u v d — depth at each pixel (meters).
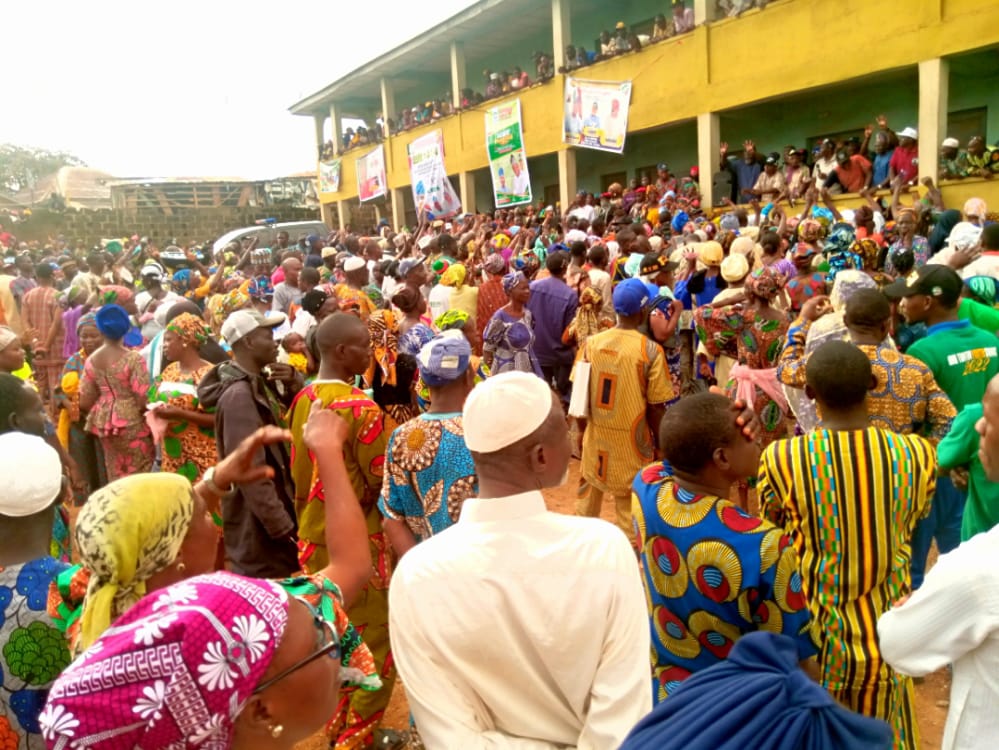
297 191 40.25
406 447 2.83
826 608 2.44
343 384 3.41
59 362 9.92
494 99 21.48
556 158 24.06
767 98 14.84
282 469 3.87
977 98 14.27
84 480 6.28
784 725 0.92
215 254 21.19
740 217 13.13
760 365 5.15
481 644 1.63
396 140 26.84
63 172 56.59
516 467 1.74
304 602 1.45
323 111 33.25
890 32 12.82
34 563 2.16
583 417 5.02
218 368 3.97
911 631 1.85
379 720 3.35
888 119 15.63
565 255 7.68
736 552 2.15
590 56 18.62
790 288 6.29
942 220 8.21
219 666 1.15
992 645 1.74
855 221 10.23
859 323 3.44
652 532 2.36
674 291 7.50
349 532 1.95
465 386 2.90
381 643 3.30
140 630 1.14
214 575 1.30
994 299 4.83
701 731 0.95
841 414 2.52
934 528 3.92
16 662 2.06
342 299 7.32
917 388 3.31
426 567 1.70
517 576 1.65
